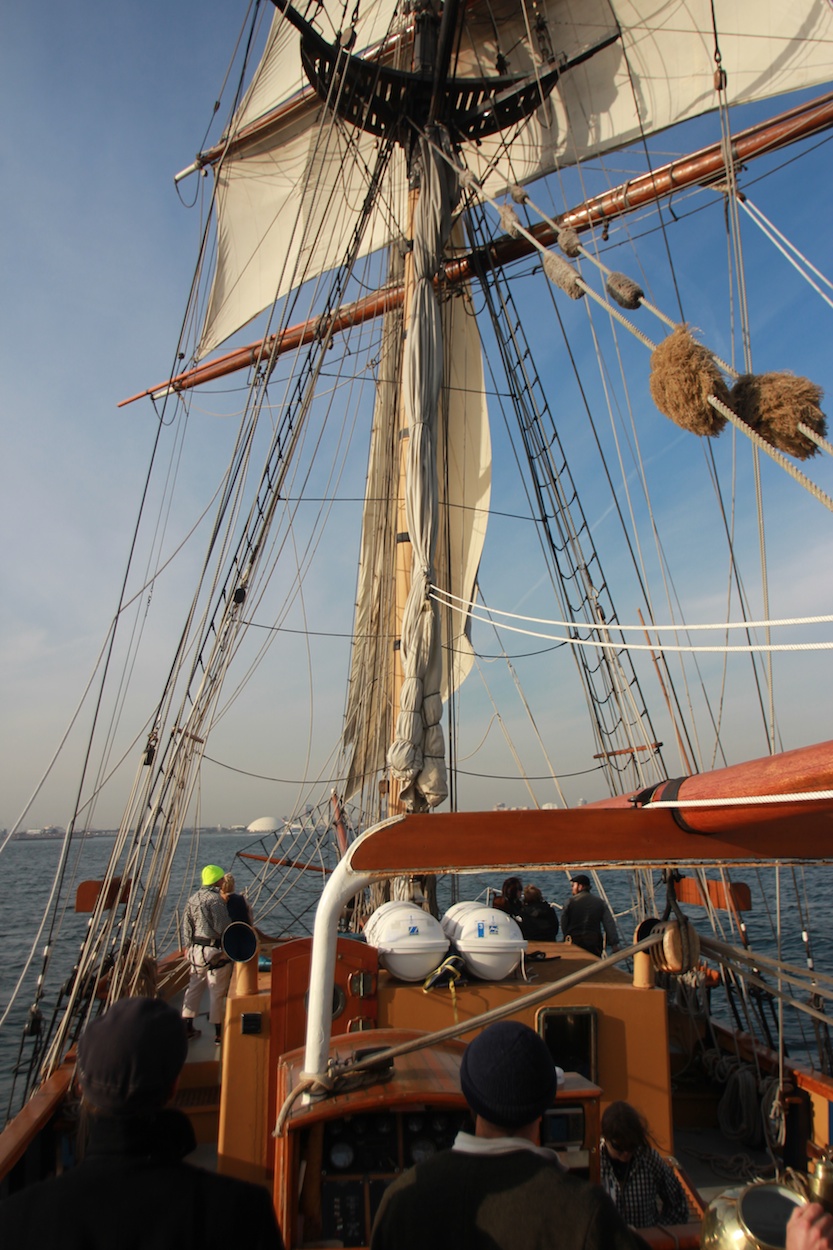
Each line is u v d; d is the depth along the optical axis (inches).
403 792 287.3
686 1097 231.1
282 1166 118.0
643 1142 147.3
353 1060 123.4
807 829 96.5
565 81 612.7
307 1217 117.2
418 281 348.5
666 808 97.9
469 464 465.7
